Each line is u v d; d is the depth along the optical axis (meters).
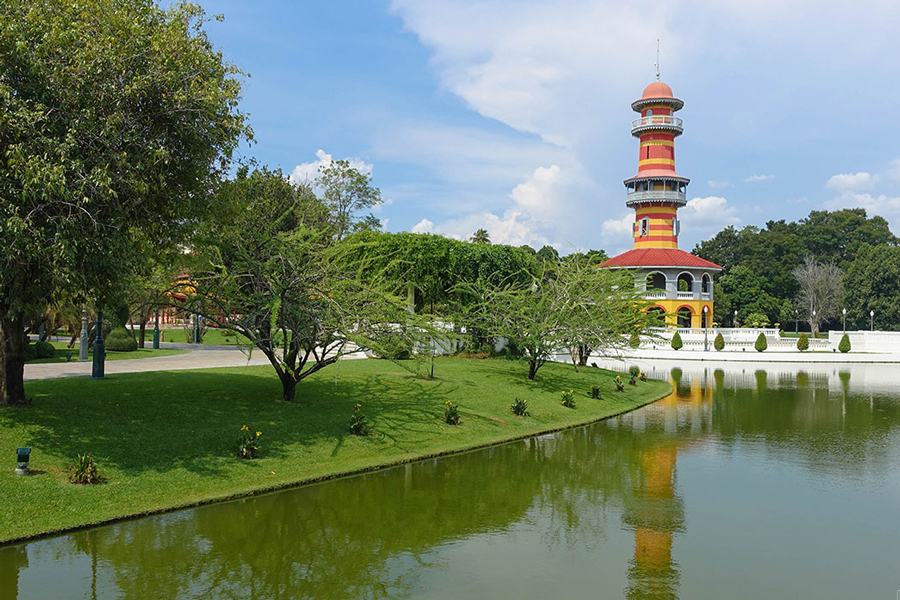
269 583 9.13
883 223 109.25
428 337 19.97
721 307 86.44
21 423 13.84
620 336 30.31
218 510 12.30
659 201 69.50
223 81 16.00
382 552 10.46
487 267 36.91
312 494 13.57
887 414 25.88
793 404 28.81
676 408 27.55
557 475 15.70
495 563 10.09
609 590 9.15
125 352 37.12
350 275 20.12
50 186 11.19
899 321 81.31
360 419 17.61
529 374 28.50
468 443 18.70
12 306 12.88
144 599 8.50
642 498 13.80
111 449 13.57
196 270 18.39
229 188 17.17
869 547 11.03
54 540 10.49
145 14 14.68
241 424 16.28
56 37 12.32
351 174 52.19
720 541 11.27
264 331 17.77
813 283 86.31
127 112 13.55
